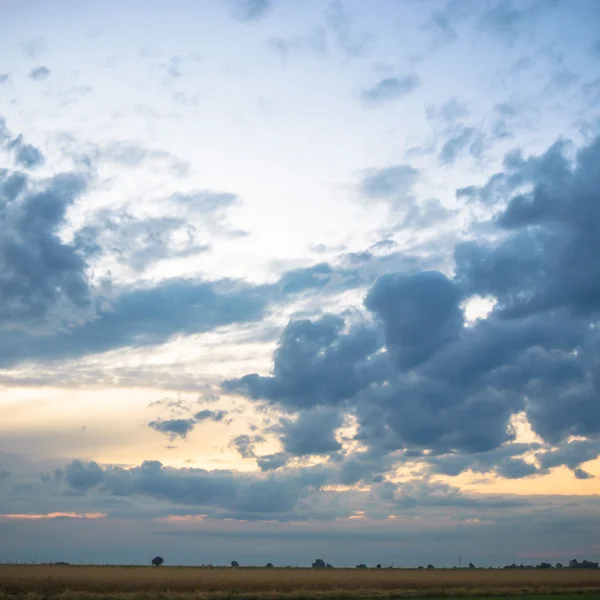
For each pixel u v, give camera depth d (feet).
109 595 225.97
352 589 283.59
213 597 227.61
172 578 326.44
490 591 269.85
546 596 252.01
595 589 298.35
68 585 259.39
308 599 233.55
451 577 435.53
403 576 452.35
